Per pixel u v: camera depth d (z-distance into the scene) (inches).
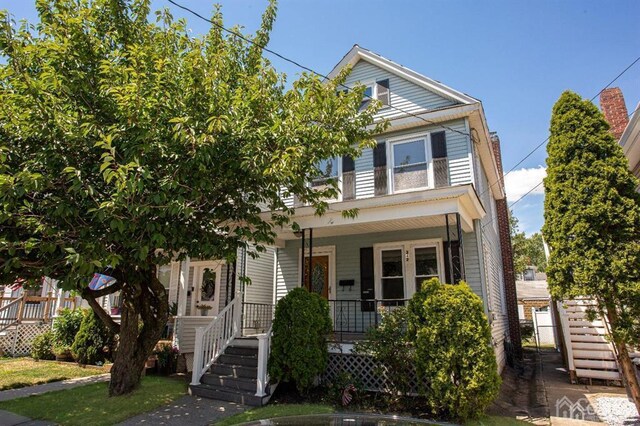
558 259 264.7
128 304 314.7
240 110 257.3
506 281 641.6
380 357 279.7
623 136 359.3
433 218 356.5
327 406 275.6
